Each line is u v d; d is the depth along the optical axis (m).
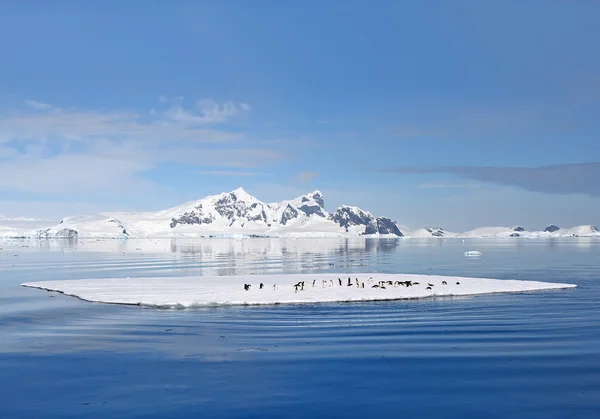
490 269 104.81
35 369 29.22
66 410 23.20
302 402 24.02
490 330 39.06
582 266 112.88
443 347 33.72
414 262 132.75
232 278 81.62
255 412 22.88
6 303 54.53
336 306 51.59
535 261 133.75
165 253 199.75
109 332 39.09
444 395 24.81
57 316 46.19
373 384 26.39
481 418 22.17
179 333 38.62
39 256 172.38
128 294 59.94
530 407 23.31
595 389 25.50
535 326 40.50
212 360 30.88
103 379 27.38
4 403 24.08
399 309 49.62
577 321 42.53
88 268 114.25
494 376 27.50
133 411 23.03
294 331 39.22
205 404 23.83
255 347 34.06
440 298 57.12
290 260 147.25
